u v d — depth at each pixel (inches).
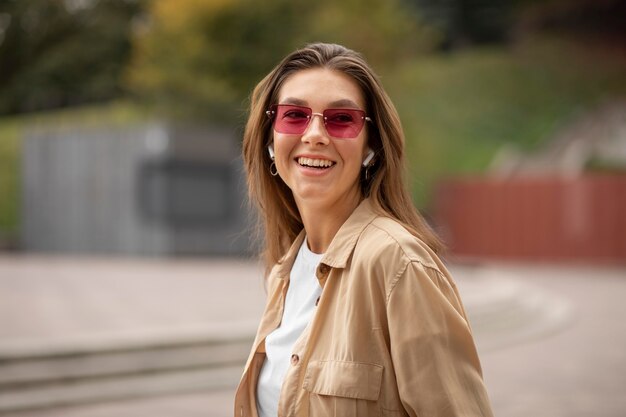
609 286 806.5
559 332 482.0
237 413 77.8
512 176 1235.9
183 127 1028.5
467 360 61.2
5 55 2177.7
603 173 1509.6
